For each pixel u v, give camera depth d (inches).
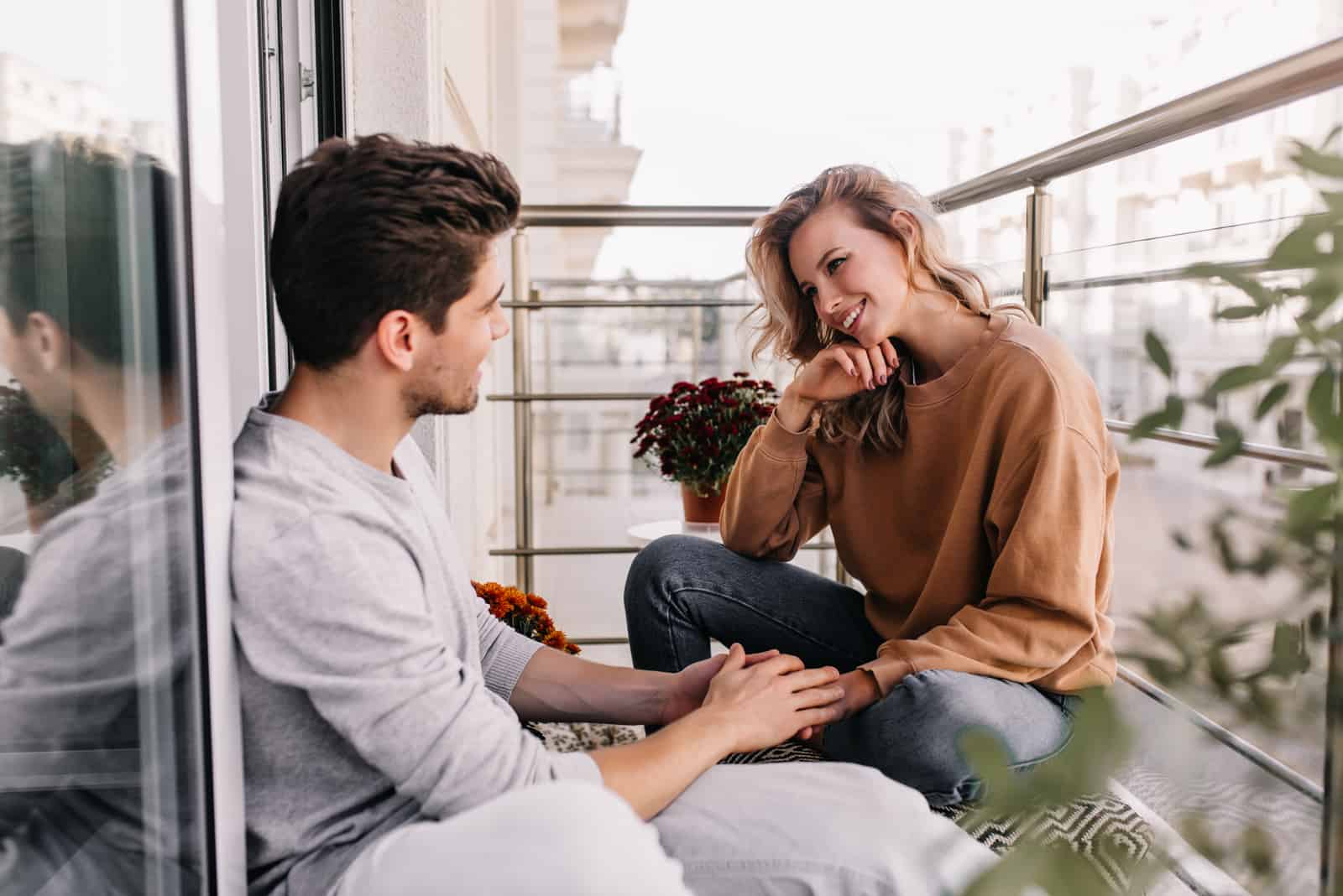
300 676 33.6
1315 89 48.4
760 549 64.2
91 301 27.3
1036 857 12.5
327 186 35.4
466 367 37.7
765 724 41.4
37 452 25.0
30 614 24.6
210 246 33.6
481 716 34.9
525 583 115.9
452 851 28.8
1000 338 54.6
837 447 62.5
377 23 87.0
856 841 35.0
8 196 23.8
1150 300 54.2
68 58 26.1
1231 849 13.5
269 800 35.3
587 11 317.1
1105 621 52.8
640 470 175.8
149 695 29.7
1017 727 47.3
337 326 35.8
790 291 61.8
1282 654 13.8
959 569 54.4
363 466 36.8
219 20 49.2
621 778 36.7
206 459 32.3
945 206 88.2
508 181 37.8
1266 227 44.4
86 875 26.5
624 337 147.3
